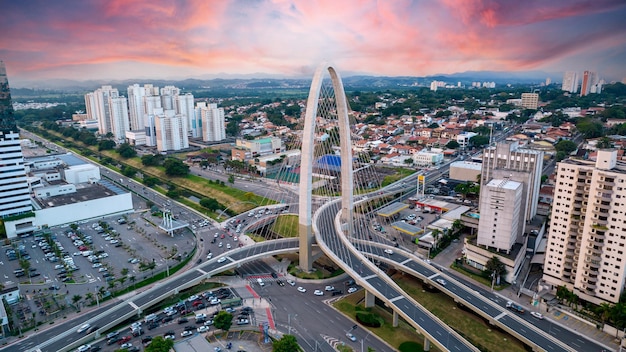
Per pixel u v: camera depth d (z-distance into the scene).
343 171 183.75
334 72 168.62
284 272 171.25
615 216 130.12
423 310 130.62
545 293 149.00
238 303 145.62
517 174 171.50
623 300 132.38
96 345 124.00
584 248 138.25
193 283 153.00
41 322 134.62
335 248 167.00
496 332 130.50
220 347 121.81
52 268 174.38
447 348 114.00
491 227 164.00
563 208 143.25
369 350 116.62
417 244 192.00
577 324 131.50
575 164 140.00
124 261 180.00
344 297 151.25
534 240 174.38
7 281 162.75
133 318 137.50
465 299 141.62
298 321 135.62
